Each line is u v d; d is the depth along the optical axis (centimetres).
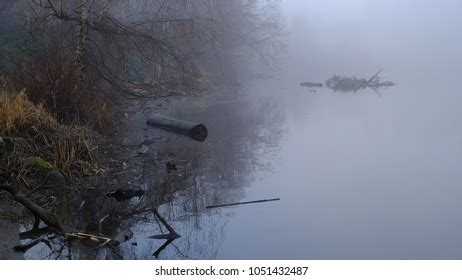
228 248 601
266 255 588
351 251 609
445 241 648
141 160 1030
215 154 1152
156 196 805
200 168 1010
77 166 854
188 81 1700
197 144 1267
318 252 602
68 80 1138
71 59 1276
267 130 1536
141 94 1736
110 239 589
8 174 752
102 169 894
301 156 1162
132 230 649
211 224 688
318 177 970
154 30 1480
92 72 1318
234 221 704
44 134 877
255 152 1200
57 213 689
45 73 1127
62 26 1366
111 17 1391
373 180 953
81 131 953
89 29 1367
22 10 1666
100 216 692
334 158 1144
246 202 796
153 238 623
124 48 1405
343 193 863
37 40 1326
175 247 597
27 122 880
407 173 1012
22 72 1132
